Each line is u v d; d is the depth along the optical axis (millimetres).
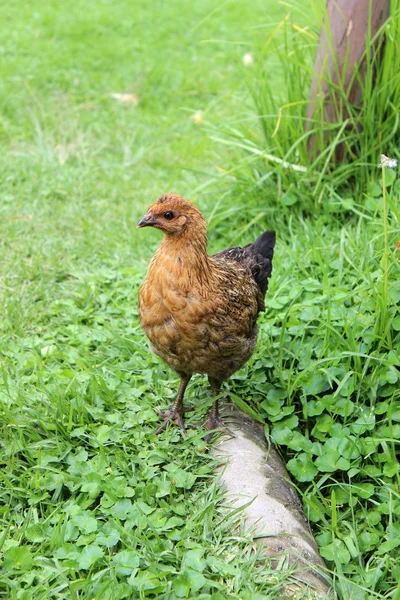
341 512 1391
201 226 1345
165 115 2564
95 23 3168
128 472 1357
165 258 1345
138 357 1585
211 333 1361
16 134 2391
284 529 1293
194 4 3354
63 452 1379
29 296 1757
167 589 1204
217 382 1452
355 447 1410
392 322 1489
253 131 2072
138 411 1466
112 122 2500
